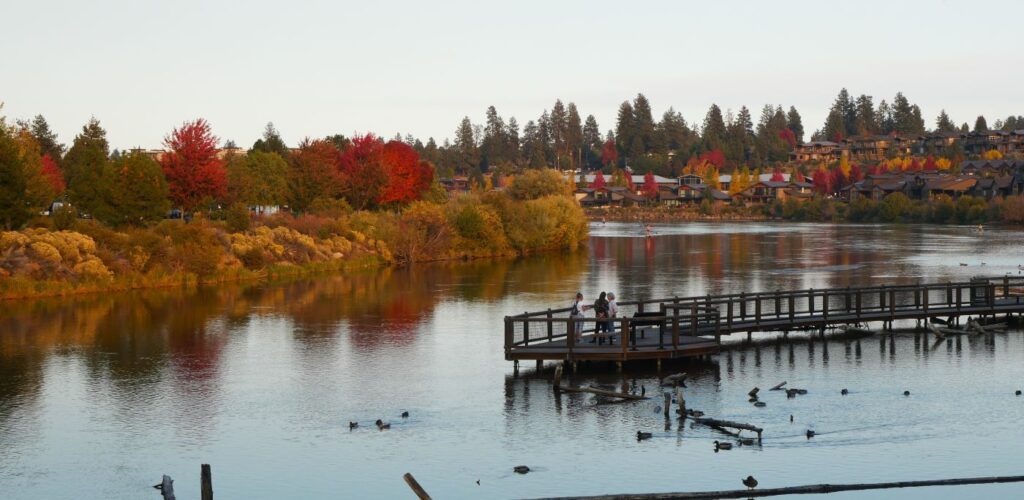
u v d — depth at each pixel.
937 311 42.31
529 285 63.62
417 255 84.44
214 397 31.14
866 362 35.53
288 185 99.12
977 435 26.12
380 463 24.45
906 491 22.00
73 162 102.19
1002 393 30.64
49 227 63.97
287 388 32.34
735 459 24.20
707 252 95.19
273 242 73.62
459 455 24.97
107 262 61.12
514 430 27.06
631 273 72.25
